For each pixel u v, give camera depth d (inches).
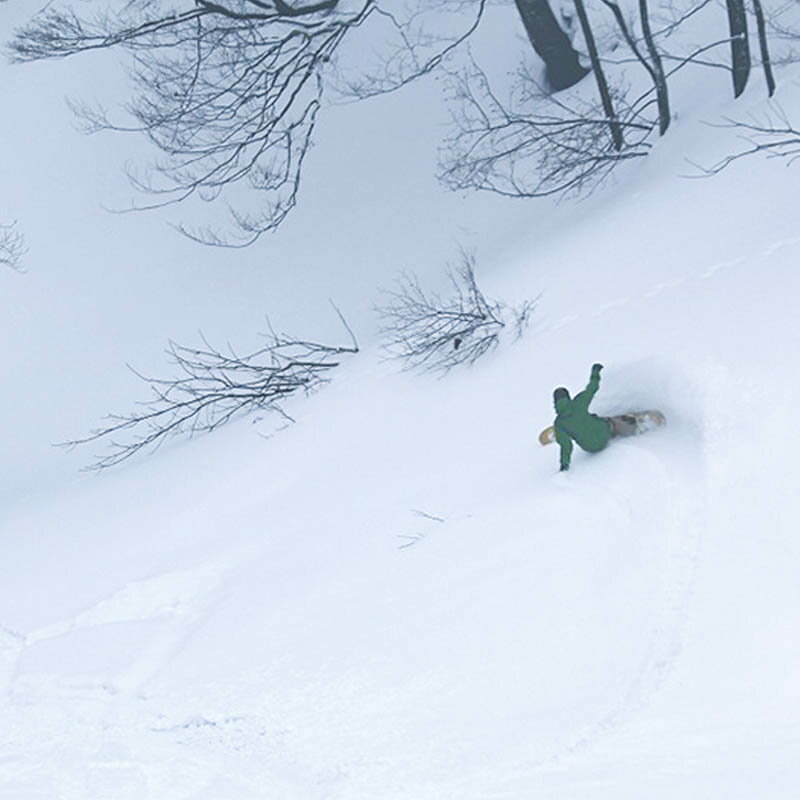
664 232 929.5
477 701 484.1
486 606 558.6
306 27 1288.1
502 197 1278.3
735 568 509.0
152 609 724.7
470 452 755.4
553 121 1315.2
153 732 534.9
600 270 917.2
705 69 1270.9
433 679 515.2
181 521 849.5
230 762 470.9
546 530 608.1
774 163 953.5
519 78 1417.3
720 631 471.2
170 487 912.3
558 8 1363.2
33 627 740.7
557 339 842.2
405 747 456.4
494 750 431.5
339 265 1291.8
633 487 599.8
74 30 1332.4
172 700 573.6
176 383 1060.5
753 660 444.8
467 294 1019.3
